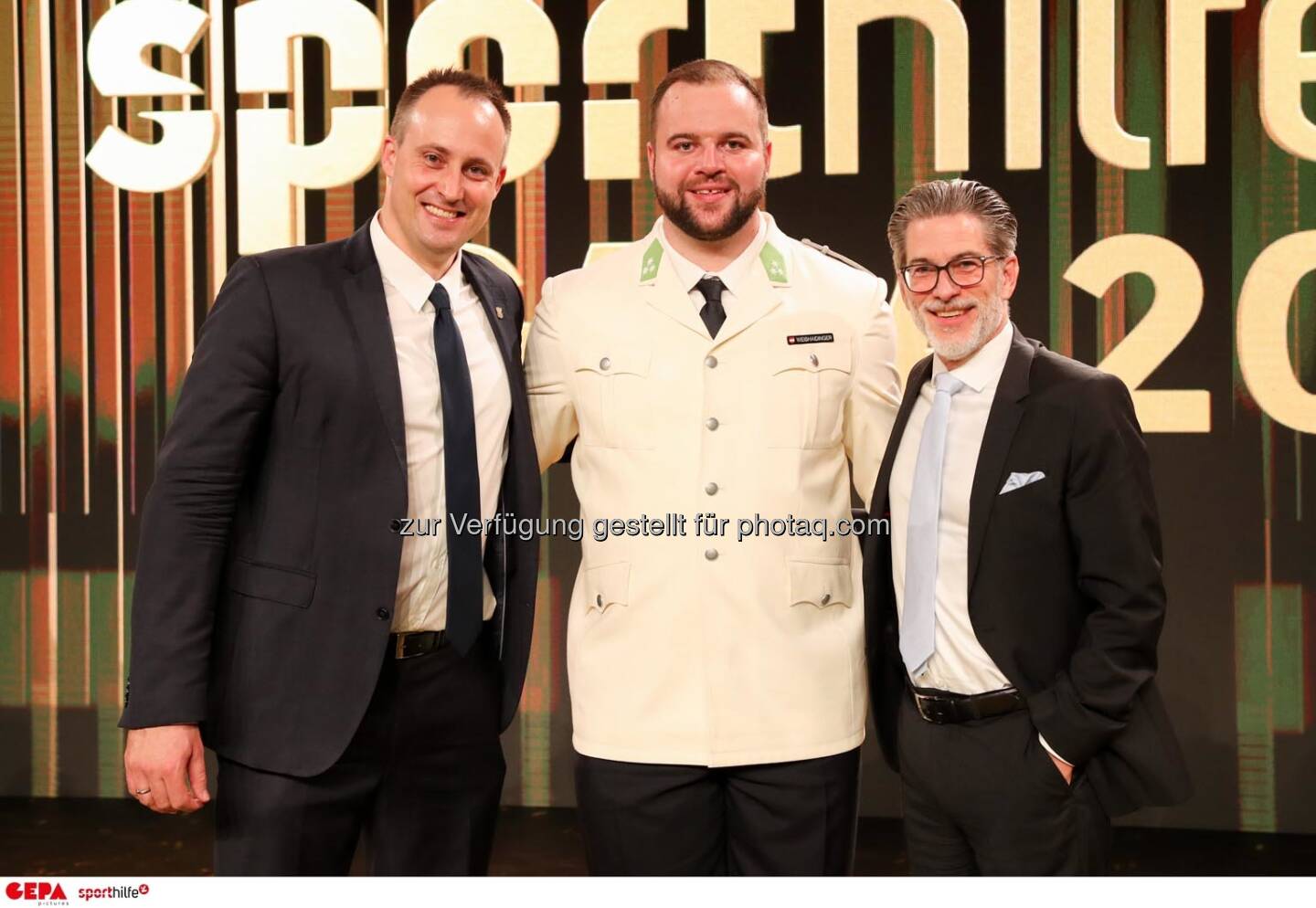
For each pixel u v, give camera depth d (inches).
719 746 78.0
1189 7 128.0
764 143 80.1
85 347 146.3
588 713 81.4
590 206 138.8
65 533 147.7
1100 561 72.3
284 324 75.1
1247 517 130.8
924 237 74.9
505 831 136.1
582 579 83.7
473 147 77.0
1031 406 74.0
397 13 140.9
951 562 74.9
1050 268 132.8
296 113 141.9
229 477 74.2
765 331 80.6
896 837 133.2
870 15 132.5
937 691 75.0
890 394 84.4
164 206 144.4
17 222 146.3
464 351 79.7
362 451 75.4
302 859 75.4
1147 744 72.6
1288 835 131.4
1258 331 129.0
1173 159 129.3
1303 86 127.7
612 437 80.5
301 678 74.7
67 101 145.3
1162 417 130.6
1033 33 130.6
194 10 141.8
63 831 136.9
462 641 77.8
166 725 71.7
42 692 148.8
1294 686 130.7
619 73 136.3
